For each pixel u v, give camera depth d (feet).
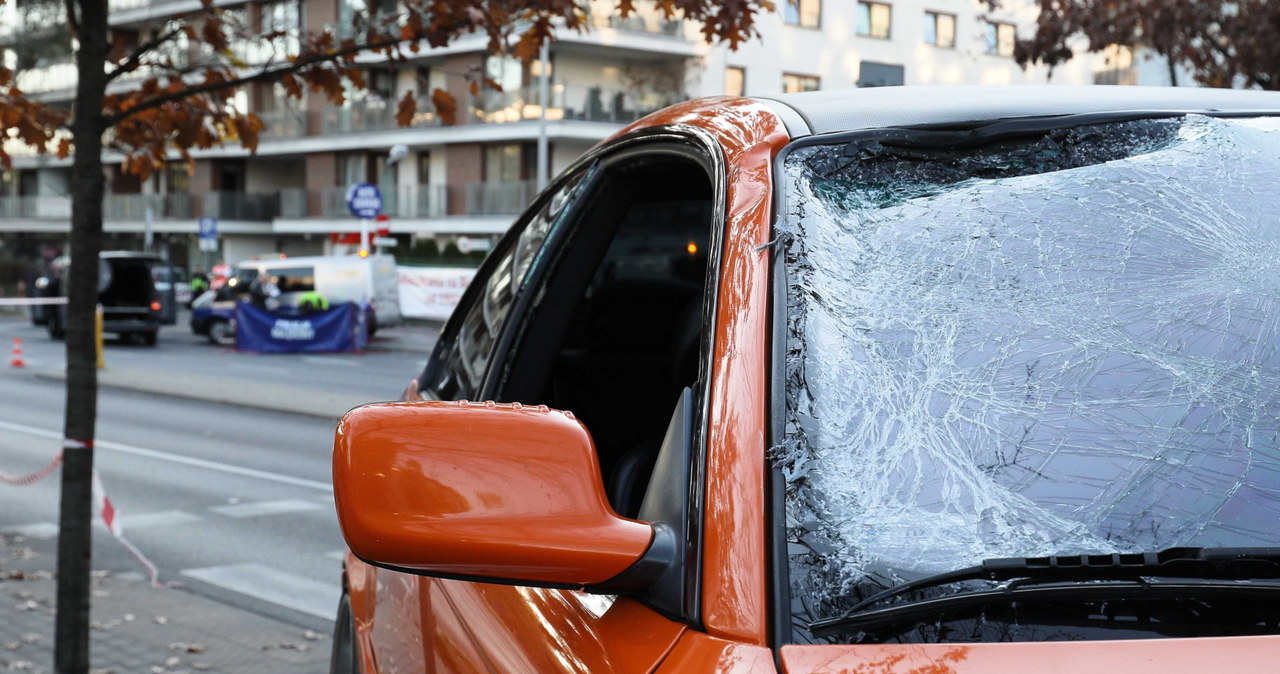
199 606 22.22
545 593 5.19
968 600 3.85
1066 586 3.88
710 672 3.75
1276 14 25.81
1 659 18.35
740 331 4.68
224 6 16.71
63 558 16.06
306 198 162.09
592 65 138.31
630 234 10.47
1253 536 4.13
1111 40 28.68
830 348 4.58
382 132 149.28
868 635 3.83
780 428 4.33
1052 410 4.49
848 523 4.12
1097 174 5.34
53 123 17.99
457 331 9.68
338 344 97.25
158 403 61.16
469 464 4.05
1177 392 4.52
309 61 16.85
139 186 191.72
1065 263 4.96
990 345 4.66
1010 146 5.51
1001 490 4.26
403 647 7.24
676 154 6.38
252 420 54.34
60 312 109.60
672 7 17.57
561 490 4.08
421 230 149.69
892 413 4.45
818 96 6.13
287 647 19.40
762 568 4.00
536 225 8.33
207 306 108.78
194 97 17.38
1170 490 4.26
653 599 4.23
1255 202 5.22
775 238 4.89
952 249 5.00
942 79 143.84
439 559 3.94
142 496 34.96
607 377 9.87
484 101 140.77
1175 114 5.74
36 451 45.70
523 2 16.38
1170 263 4.95
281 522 31.09
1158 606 3.87
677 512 4.40
